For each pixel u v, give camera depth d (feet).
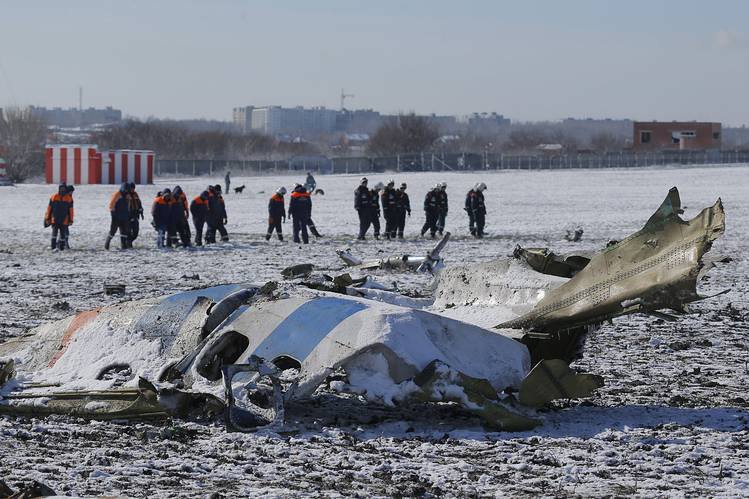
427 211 255.50
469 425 67.41
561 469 55.93
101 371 73.41
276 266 183.01
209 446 60.85
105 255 209.87
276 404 64.95
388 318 66.03
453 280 86.22
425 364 64.54
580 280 72.49
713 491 51.98
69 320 80.69
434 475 54.80
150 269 179.22
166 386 67.15
